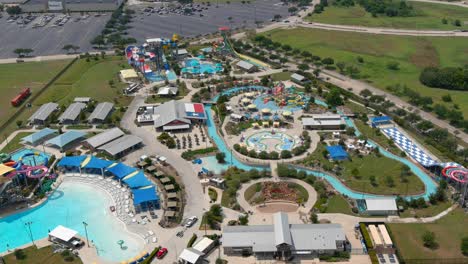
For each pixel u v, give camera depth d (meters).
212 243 198.62
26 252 196.12
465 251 191.38
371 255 191.00
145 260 189.25
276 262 191.50
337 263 190.12
